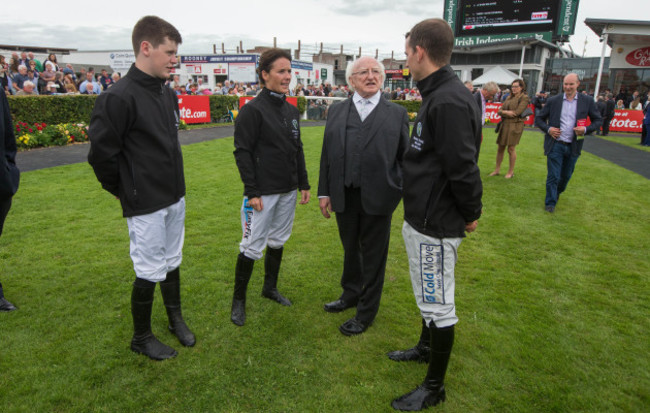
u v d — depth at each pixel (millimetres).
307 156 8883
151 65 2156
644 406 2094
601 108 14875
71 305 2893
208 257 3732
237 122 2646
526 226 4746
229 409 2016
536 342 2600
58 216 4688
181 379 2211
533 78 28609
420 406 2039
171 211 2410
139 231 2250
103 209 4980
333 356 2432
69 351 2398
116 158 2141
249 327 2707
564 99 5035
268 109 2656
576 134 4980
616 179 7285
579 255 3986
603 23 15969
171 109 2381
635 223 4914
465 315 2898
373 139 2521
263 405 2047
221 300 3023
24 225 4383
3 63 10625
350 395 2131
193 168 7426
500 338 2627
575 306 3051
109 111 2043
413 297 3148
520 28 26219
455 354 2475
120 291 3104
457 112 1778
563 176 5332
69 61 27750
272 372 2277
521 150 10445
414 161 2002
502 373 2312
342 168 2615
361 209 2668
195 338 2559
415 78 2029
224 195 5734
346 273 2920
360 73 2482
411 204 2010
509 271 3615
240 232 4359
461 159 1784
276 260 3029
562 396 2143
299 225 4680
